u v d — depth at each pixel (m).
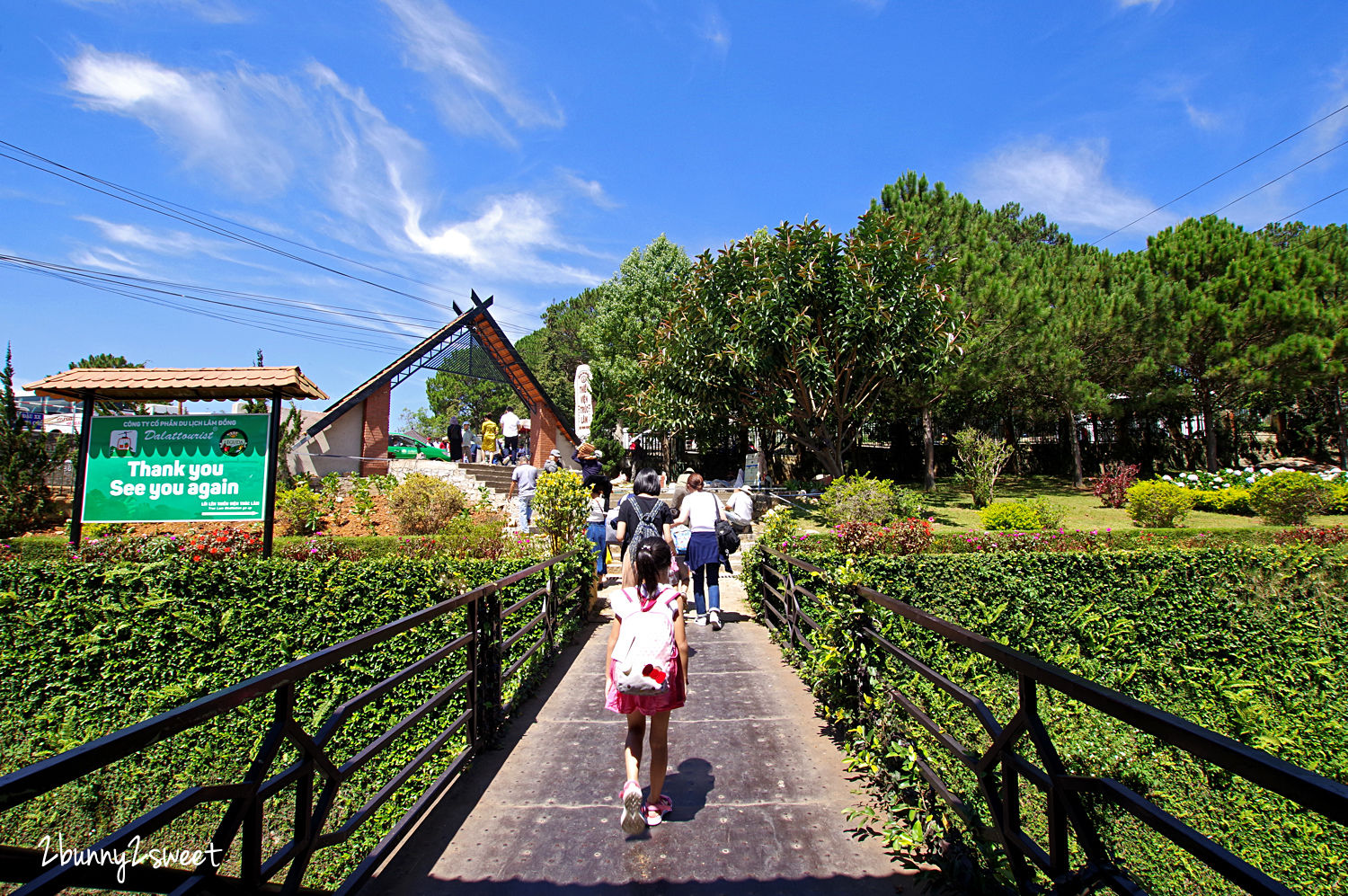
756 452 23.95
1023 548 9.77
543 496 9.11
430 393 63.47
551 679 6.04
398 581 7.28
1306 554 9.00
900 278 17.34
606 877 3.02
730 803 3.68
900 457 26.89
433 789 3.53
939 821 3.20
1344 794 1.13
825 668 4.32
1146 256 22.70
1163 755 6.55
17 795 1.25
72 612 7.33
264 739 2.18
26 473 13.36
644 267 30.88
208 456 9.18
